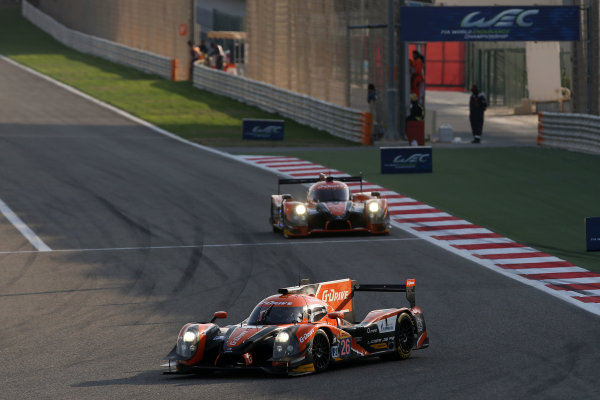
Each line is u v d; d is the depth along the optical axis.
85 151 146.75
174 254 85.00
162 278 76.31
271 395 41.66
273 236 92.19
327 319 48.38
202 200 110.69
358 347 47.84
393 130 163.75
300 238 91.06
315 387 42.94
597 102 166.62
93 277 77.31
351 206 92.12
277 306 48.03
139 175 126.88
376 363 49.22
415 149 127.94
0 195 113.69
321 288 50.28
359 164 136.00
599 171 129.50
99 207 107.06
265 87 199.50
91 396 43.12
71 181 122.38
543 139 156.75
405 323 50.59
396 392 41.88
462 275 75.88
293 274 76.44
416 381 44.22
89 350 55.44
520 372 46.31
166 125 177.62
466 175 126.81
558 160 139.62
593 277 75.44
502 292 69.88
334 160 139.75
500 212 103.50
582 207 106.62
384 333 49.09
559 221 99.44
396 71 165.88
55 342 57.91
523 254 84.19
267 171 130.38
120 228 96.62
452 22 157.38
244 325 47.97
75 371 49.81
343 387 42.91
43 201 110.44
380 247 86.56
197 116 190.25
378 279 74.31
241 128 177.38
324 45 185.75
